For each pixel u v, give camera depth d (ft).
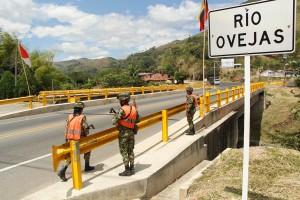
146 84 237.66
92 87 207.92
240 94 86.43
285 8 12.13
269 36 12.50
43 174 23.18
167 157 25.59
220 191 19.24
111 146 32.65
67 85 161.89
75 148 17.83
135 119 20.94
